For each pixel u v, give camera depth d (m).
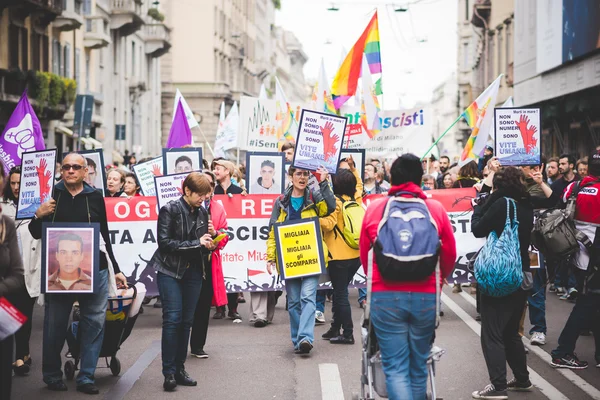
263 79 103.25
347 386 8.44
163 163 13.15
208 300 9.60
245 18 91.25
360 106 16.45
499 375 7.85
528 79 37.53
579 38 28.19
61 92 35.28
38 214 8.09
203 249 8.59
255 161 12.92
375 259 6.14
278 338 10.94
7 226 6.36
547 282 9.62
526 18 37.78
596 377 8.79
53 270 8.05
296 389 8.36
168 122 71.81
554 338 10.77
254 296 12.09
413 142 19.08
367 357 6.42
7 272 6.36
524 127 11.20
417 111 19.00
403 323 6.19
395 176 6.34
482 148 15.56
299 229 9.73
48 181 8.98
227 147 20.19
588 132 31.33
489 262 7.70
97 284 8.10
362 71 16.34
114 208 12.73
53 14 34.81
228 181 13.17
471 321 12.02
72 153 8.23
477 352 9.97
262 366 9.34
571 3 29.23
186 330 8.57
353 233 10.09
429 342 6.27
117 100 48.94
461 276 12.88
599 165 9.03
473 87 63.59
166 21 71.19
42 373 8.80
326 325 11.88
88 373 8.25
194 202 8.44
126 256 12.74
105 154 45.81
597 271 8.94
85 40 41.94
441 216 6.25
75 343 8.76
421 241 6.05
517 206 7.87
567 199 9.73
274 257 9.94
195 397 8.12
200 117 63.84
